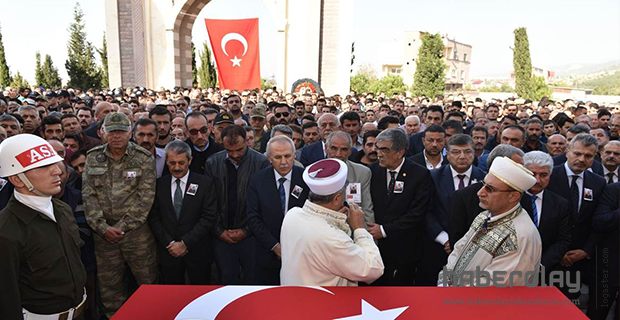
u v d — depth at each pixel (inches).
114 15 806.5
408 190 153.1
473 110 465.4
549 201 136.6
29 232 103.7
